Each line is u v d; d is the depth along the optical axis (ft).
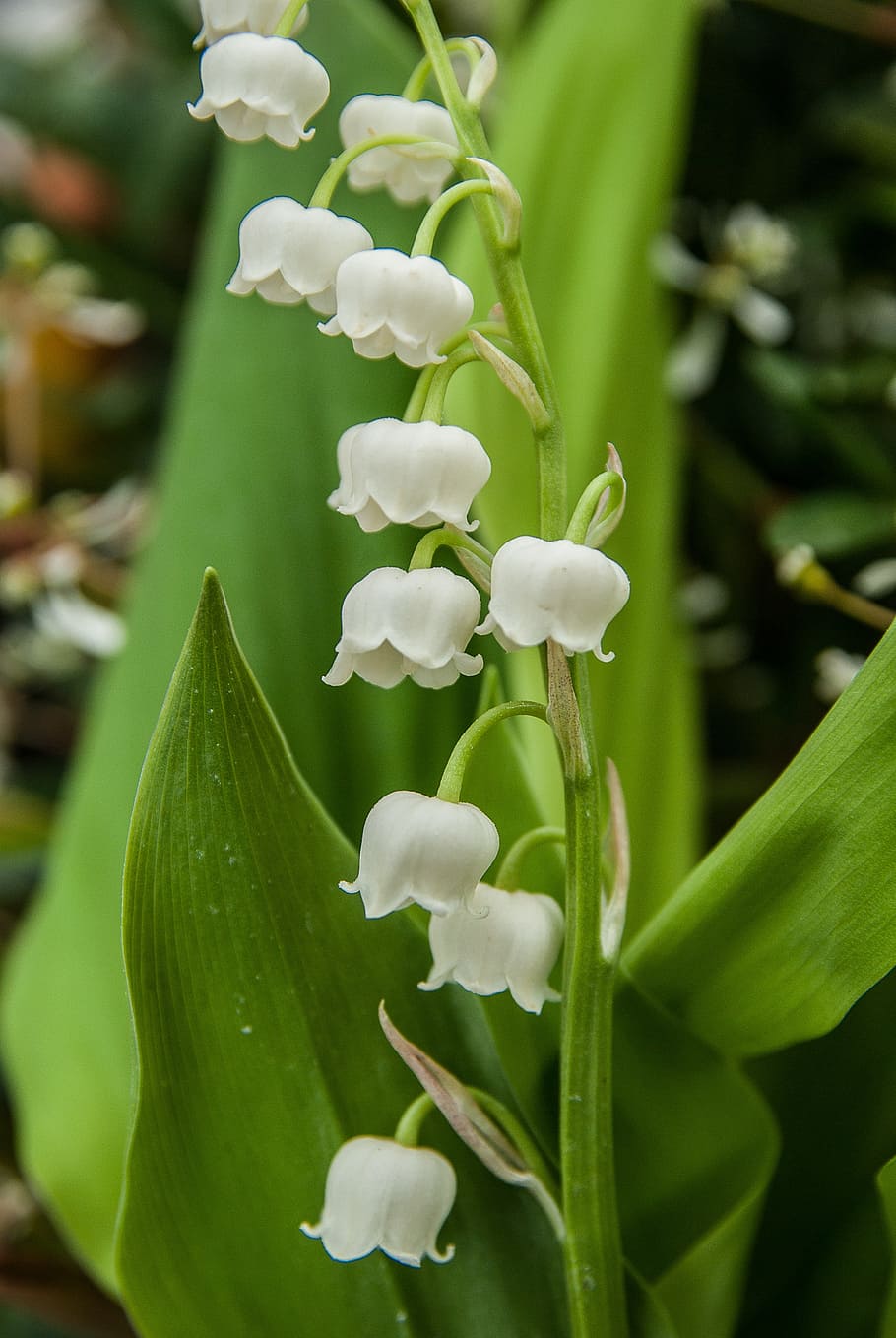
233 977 0.74
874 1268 0.80
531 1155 0.73
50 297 1.37
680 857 0.89
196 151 1.40
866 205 1.15
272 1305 0.76
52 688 1.50
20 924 1.34
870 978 0.73
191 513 0.88
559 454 0.69
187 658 0.72
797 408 1.04
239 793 0.73
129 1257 0.75
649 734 0.90
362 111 0.72
